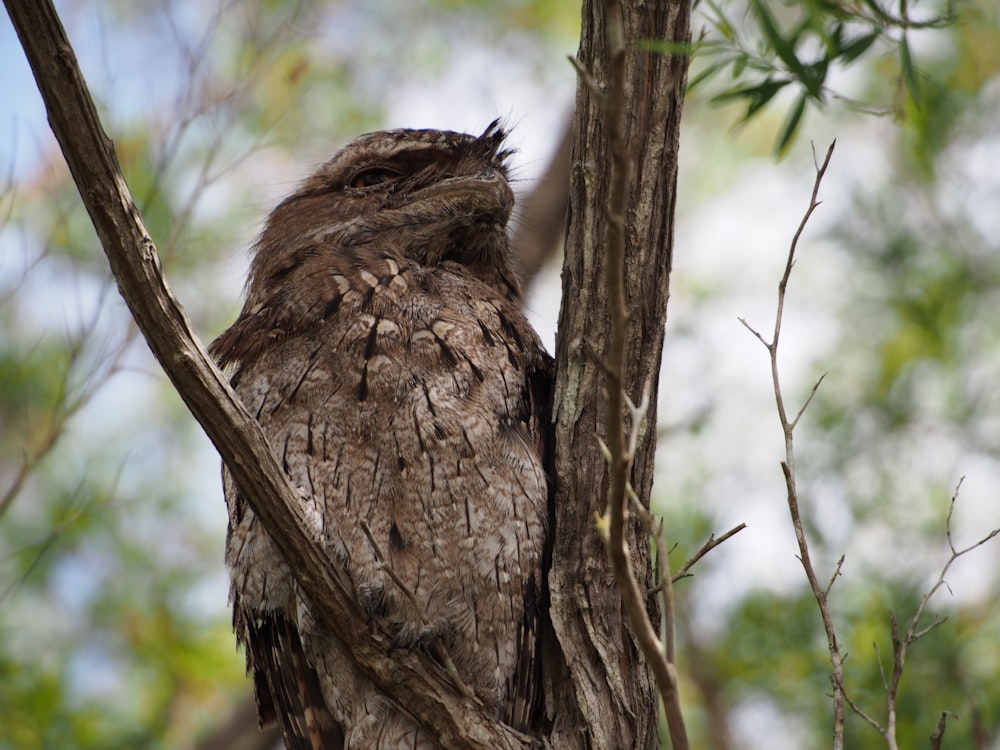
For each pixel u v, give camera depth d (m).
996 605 11.23
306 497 7.70
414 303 8.06
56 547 13.23
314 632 7.91
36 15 5.82
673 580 6.88
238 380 8.16
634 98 7.50
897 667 6.88
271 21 13.38
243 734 13.15
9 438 13.02
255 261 9.80
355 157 9.52
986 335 12.93
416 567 7.68
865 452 12.34
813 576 6.75
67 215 10.65
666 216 7.67
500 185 9.05
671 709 5.39
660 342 7.72
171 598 13.90
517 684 7.89
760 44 8.12
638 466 7.63
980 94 13.14
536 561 7.82
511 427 7.89
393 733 7.91
